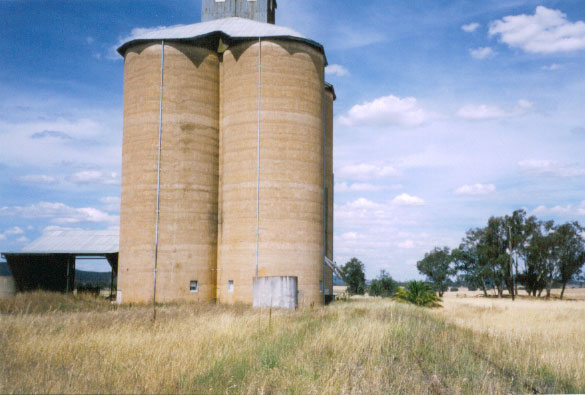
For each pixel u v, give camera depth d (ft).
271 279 97.55
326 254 161.89
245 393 31.73
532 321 87.56
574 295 336.70
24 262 157.07
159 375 34.04
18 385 31.48
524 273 282.15
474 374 38.22
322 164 131.85
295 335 52.54
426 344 49.32
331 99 171.32
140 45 129.18
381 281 223.10
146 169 124.47
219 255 127.75
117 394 30.30
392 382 35.40
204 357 40.83
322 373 36.32
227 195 127.24
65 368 37.65
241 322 60.39
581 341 57.93
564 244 271.28
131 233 123.85
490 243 283.18
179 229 123.54
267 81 125.49
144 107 126.72
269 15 158.20
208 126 130.11
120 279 124.98
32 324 57.00
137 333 52.06
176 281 121.80
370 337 49.88
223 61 133.39
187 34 130.72
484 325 77.30
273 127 124.47
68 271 150.10
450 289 496.64
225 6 154.81
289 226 122.52
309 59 129.80
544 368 41.11
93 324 60.64
